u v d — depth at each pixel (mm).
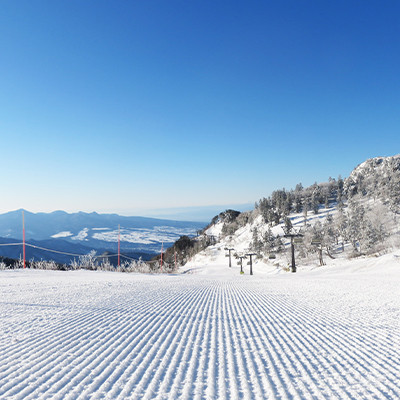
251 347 3537
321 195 144125
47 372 2670
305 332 4293
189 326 4680
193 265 106938
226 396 2189
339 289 10219
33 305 6395
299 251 63438
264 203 140875
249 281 16984
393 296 8102
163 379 2529
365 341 3799
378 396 2201
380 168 146500
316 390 2316
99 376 2582
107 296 8203
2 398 2123
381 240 54969
